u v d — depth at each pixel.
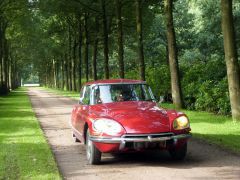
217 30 43.97
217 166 8.17
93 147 8.45
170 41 20.20
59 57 81.25
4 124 15.98
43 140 11.70
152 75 25.92
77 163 8.83
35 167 8.09
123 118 8.25
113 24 41.50
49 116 20.39
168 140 8.14
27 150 10.03
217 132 12.37
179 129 8.24
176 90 20.16
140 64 24.70
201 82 19.84
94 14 40.25
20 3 43.91
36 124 15.91
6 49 56.75
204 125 13.96
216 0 42.78
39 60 95.75
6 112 22.08
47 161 8.69
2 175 7.50
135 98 9.66
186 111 18.77
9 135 12.84
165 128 8.13
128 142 8.00
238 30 39.06
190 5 52.16
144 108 8.79
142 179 7.29
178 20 54.31
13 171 7.80
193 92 19.91
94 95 9.65
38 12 45.25
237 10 39.25
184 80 21.86
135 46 49.94
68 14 46.69
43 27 52.72
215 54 46.09
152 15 37.44
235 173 7.56
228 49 14.24
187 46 53.91
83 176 7.63
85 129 9.10
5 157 9.19
